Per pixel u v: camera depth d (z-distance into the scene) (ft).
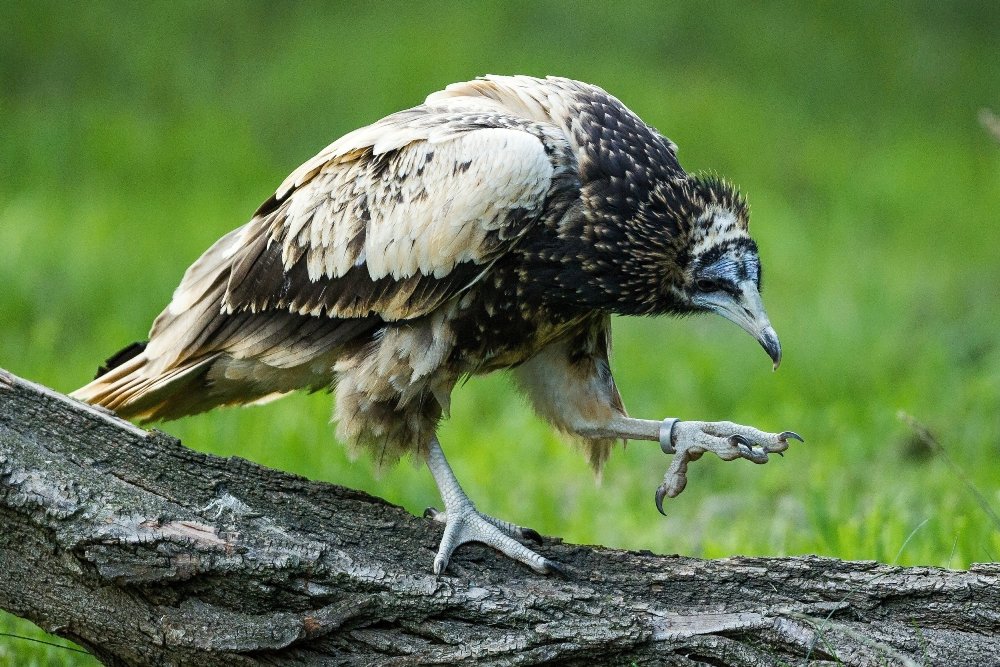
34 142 83.87
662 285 30.01
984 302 68.44
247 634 24.20
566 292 29.76
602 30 105.50
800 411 51.24
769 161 92.84
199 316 31.50
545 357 32.04
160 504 24.89
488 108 30.96
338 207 30.17
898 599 24.64
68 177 81.35
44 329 56.90
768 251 77.41
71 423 25.38
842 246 80.79
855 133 99.66
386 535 26.32
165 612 24.49
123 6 99.76
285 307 30.76
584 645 24.16
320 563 24.58
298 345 30.73
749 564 25.57
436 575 25.25
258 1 102.78
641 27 106.11
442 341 29.66
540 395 32.48
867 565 25.13
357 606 24.52
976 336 60.59
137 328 59.93
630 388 56.08
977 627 24.21
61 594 24.73
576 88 31.01
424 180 29.37
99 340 57.62
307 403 49.26
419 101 92.99
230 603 24.54
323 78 94.27
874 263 77.15
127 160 83.56
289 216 30.76
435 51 97.45
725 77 103.04
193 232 72.59
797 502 42.04
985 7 115.96
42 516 24.12
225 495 25.48
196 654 24.35
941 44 112.57
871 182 91.40
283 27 101.09
